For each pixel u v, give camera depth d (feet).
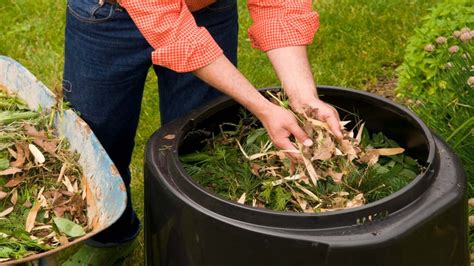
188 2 7.29
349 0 14.29
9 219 7.04
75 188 7.28
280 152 6.57
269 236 5.41
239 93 6.27
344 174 6.41
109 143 8.22
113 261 8.86
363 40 13.24
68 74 7.80
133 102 7.98
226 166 6.85
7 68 8.30
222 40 7.87
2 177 7.32
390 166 6.84
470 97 8.82
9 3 14.74
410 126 6.74
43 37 13.76
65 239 6.64
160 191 6.04
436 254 5.77
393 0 14.20
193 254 5.87
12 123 7.79
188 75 7.97
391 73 12.55
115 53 7.41
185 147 7.07
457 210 5.82
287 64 6.87
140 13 6.29
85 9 7.25
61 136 7.68
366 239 5.34
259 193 6.54
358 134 6.79
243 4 14.55
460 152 8.57
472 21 10.52
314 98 6.57
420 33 10.84
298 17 7.00
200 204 5.73
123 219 8.66
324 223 5.43
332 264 5.36
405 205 5.64
